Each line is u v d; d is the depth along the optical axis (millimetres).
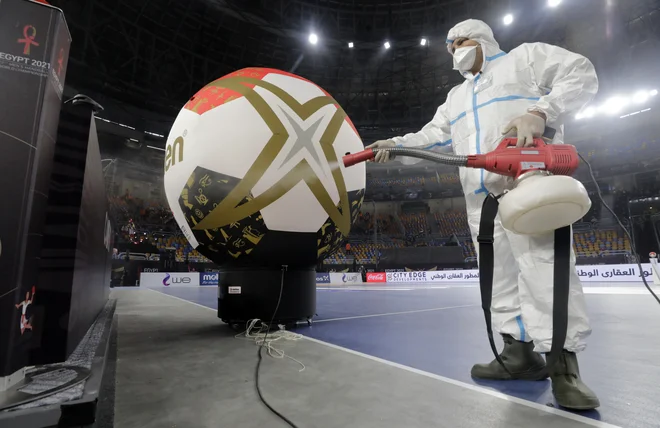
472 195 1806
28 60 1303
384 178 35562
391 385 1591
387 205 33625
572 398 1323
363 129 29719
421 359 2078
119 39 20234
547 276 1451
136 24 20297
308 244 2730
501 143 1428
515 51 1795
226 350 2303
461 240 28422
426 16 24391
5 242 1203
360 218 32062
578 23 21969
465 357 2125
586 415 1283
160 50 21969
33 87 1300
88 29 18656
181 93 23531
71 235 1550
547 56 1700
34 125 1286
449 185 33625
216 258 2863
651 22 20391
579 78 1560
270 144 2455
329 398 1430
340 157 2703
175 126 2764
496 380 1688
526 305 1515
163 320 3844
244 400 1415
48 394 1075
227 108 2514
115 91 21656
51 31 1355
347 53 26188
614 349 2324
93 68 19906
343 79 27766
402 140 2055
